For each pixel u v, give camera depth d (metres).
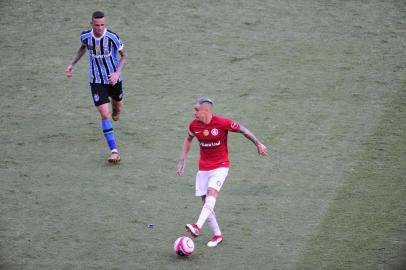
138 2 64.81
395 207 34.25
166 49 56.44
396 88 49.94
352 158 40.12
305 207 34.50
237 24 60.75
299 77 51.75
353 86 50.25
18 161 39.75
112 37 39.41
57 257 29.67
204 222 30.33
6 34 58.91
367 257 29.64
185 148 32.00
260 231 32.16
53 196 35.62
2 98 48.72
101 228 32.34
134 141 42.62
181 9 63.44
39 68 53.53
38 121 45.44
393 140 42.31
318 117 45.66
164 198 35.59
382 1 65.19
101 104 39.47
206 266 29.05
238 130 30.92
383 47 56.75
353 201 35.03
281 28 60.06
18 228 32.25
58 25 60.53
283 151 41.16
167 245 30.91
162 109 47.06
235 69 53.09
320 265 29.03
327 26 60.47
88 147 41.88
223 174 30.98
